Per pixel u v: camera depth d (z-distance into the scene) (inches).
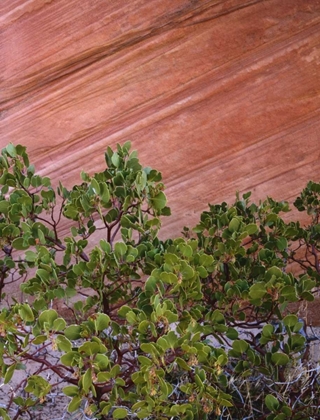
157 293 48.9
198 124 96.5
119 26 93.6
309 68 89.0
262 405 55.3
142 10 91.6
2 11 97.9
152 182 59.9
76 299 93.6
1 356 46.0
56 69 99.0
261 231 64.7
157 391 45.3
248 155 96.3
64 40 96.7
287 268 94.0
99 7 93.2
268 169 96.3
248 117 94.0
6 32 99.2
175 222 102.1
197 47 92.1
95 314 46.3
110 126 100.6
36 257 52.4
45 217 105.7
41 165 106.3
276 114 92.8
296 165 95.0
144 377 43.9
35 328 45.6
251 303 54.1
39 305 50.1
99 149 102.3
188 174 99.7
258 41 89.4
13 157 61.5
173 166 100.1
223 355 46.8
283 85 91.0
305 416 51.0
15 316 47.8
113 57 96.0
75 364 43.7
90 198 54.9
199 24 90.6
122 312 47.2
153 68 95.0
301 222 96.3
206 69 93.1
